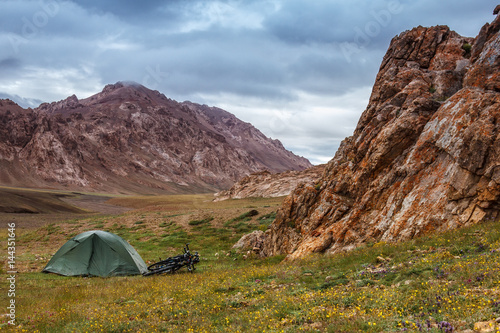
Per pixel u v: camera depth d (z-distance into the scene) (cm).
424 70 2698
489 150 1698
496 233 1344
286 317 893
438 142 2006
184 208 6931
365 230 2147
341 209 2425
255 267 2123
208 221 4494
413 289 934
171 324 1019
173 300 1321
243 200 7706
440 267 1092
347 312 838
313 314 858
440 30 2877
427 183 1973
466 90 2050
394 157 2245
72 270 2436
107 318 1135
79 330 1044
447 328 625
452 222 1748
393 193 2131
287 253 2608
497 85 1986
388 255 1522
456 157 1861
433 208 1855
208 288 1470
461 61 2598
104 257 2477
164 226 4506
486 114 1800
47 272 2497
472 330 616
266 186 8506
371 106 2777
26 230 5469
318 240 2267
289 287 1278
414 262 1267
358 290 1058
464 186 1759
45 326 1145
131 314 1166
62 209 11525
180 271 2478
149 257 3247
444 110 2083
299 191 2797
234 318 953
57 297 1619
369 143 2494
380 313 766
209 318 1004
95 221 5088
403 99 2486
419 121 2200
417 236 1825
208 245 3634
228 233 3997
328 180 2759
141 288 1692
